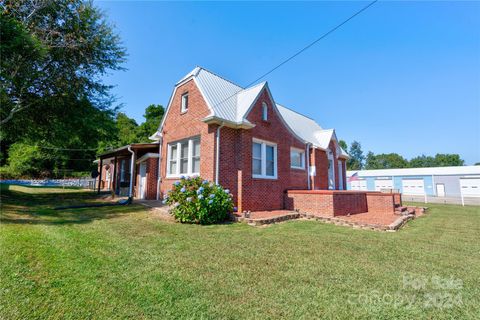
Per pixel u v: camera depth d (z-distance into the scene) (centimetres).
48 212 903
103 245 495
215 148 951
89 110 1427
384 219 928
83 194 1786
